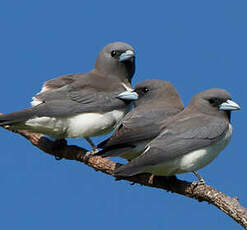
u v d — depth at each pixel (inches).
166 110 511.5
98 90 551.2
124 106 549.6
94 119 535.2
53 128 523.5
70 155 523.8
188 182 460.1
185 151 460.4
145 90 543.8
